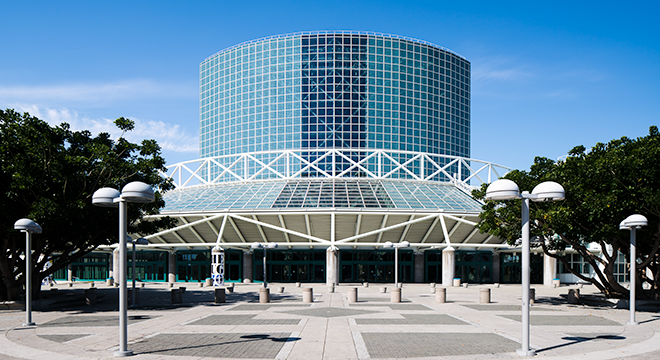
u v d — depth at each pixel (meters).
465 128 172.12
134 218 36.81
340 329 23.22
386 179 75.38
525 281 17.52
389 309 32.25
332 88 154.75
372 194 67.25
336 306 34.28
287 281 68.38
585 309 33.50
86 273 80.94
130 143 37.34
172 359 16.64
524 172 38.44
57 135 35.84
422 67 161.75
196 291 51.41
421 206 64.50
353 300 37.78
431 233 66.50
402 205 64.19
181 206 67.56
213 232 66.50
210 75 173.75
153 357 16.98
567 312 31.48
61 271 83.88
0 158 32.38
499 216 39.78
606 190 32.25
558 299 42.78
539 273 75.44
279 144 155.75
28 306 25.52
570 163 35.47
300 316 28.41
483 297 36.78
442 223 61.28
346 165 151.12
